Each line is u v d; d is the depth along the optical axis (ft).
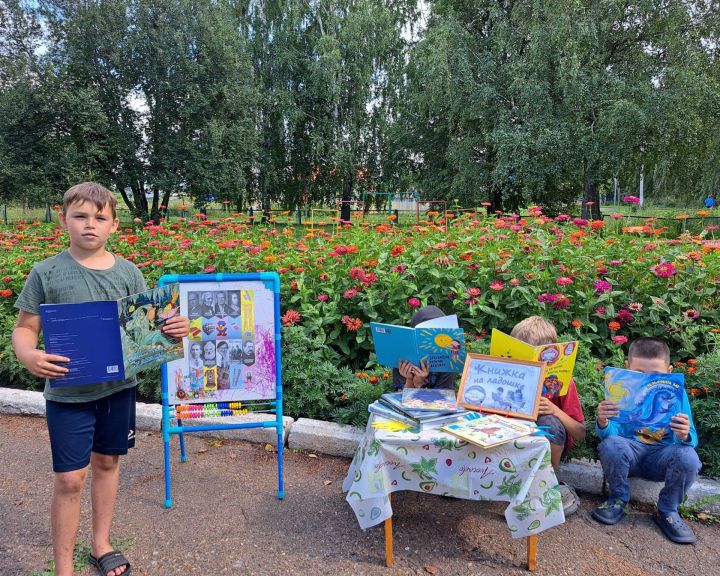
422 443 7.73
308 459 11.19
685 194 66.39
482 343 12.15
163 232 21.85
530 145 58.13
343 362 14.17
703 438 10.02
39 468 10.71
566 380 8.76
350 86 83.25
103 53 70.08
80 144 68.69
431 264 14.94
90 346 6.70
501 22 61.98
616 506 9.05
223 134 73.72
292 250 18.16
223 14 77.41
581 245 15.84
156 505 9.38
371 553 8.07
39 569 7.58
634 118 53.11
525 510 7.68
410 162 86.63
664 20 57.26
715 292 13.75
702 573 7.76
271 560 7.88
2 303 17.29
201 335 9.50
